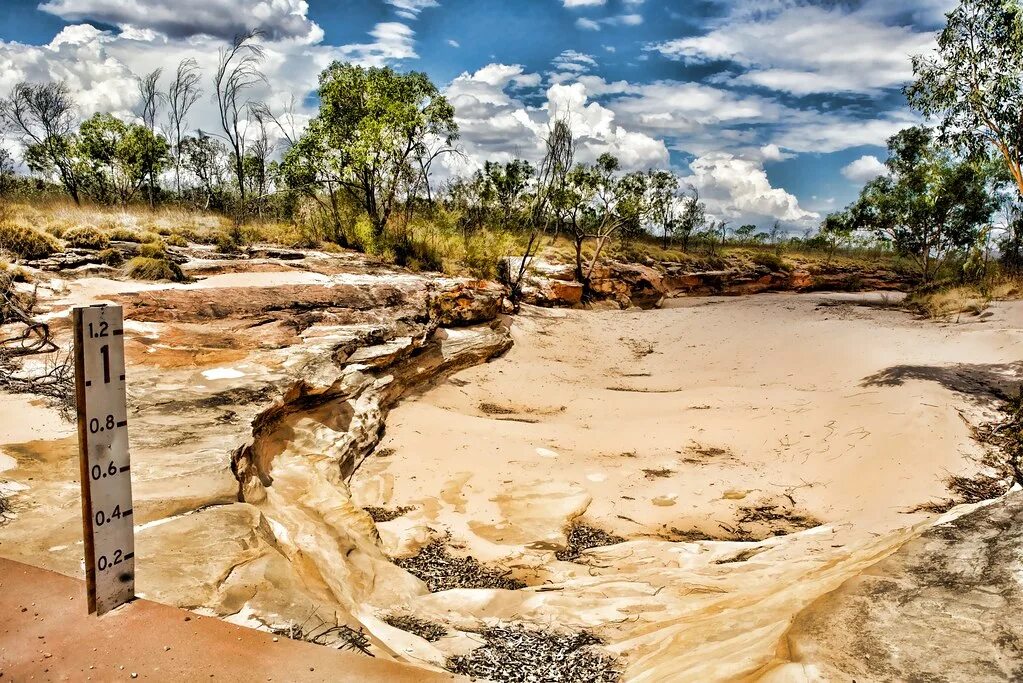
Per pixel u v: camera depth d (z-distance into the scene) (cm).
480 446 1216
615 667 461
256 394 942
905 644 287
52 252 1488
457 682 315
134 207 2425
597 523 930
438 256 2520
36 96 2759
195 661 322
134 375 974
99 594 357
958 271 2466
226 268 1730
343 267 1981
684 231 4369
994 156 1491
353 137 2512
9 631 341
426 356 1630
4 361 920
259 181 2916
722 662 346
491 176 3288
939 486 970
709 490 1041
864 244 2931
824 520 934
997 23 1320
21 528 498
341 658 332
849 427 1222
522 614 595
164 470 654
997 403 1252
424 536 847
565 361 1961
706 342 2133
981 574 324
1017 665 262
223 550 504
